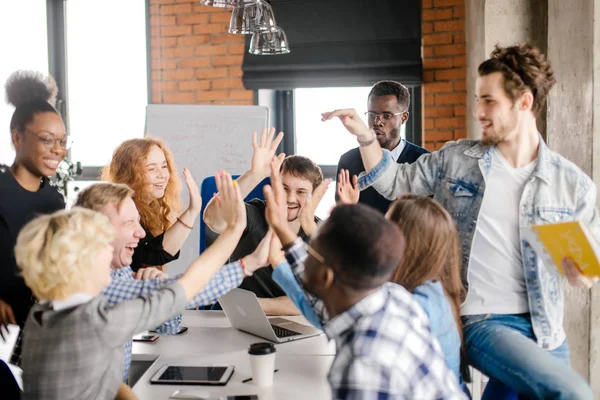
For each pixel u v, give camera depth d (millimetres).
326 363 2137
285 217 1976
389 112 3414
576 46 2910
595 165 2795
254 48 3713
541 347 2115
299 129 5508
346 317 1360
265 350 1913
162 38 5500
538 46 3760
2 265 2457
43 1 5594
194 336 2475
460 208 2227
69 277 1595
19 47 5617
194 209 2807
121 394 1788
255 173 2686
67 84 5656
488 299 2127
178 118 4770
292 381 1970
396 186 2428
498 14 3773
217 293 2045
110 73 5609
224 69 5414
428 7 5039
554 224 1842
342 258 1323
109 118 5633
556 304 2123
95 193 2139
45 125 2496
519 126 2135
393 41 4992
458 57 5020
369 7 5020
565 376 1891
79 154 5668
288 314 2744
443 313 1782
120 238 2145
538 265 2082
